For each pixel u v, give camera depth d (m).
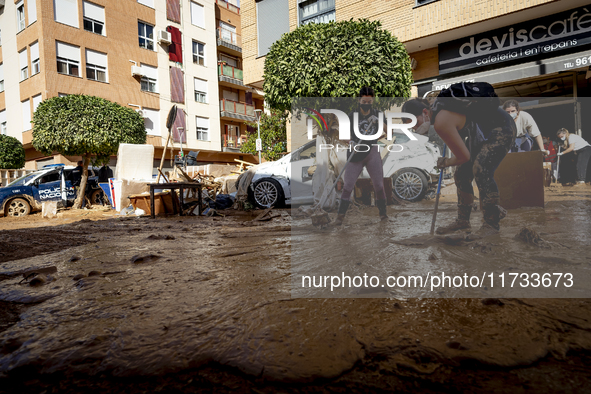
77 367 1.00
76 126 10.62
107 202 10.78
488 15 8.85
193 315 1.36
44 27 17.78
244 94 29.69
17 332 1.25
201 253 2.76
